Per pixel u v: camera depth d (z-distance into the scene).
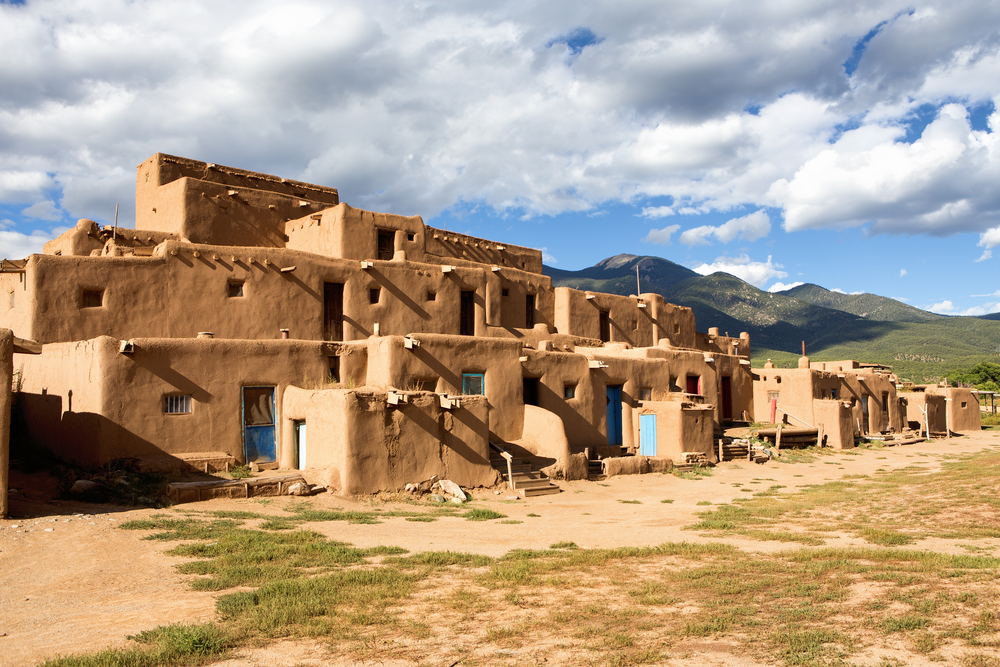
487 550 11.61
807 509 15.90
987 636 6.68
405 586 9.00
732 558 10.56
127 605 8.30
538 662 6.46
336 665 6.48
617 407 27.17
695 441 25.41
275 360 19.52
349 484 16.14
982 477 16.94
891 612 7.50
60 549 10.71
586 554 10.98
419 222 30.45
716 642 6.84
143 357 17.25
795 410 35.84
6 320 22.27
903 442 37.09
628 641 6.89
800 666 6.17
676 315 42.78
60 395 18.94
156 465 16.44
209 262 22.69
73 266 20.42
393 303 27.14
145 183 28.64
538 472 20.16
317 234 28.39
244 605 8.13
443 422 18.09
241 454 18.67
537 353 23.86
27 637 7.23
